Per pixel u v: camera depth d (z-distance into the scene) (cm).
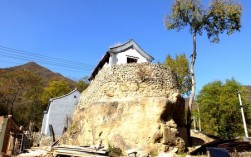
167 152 1606
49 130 3412
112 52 2492
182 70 3381
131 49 2575
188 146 1933
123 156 1602
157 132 1672
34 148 2139
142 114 1803
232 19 2217
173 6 2309
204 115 3198
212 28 2312
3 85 4759
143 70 2027
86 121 2077
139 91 1950
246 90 3272
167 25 2355
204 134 2498
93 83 2353
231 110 3011
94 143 1828
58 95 5122
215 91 3281
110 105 1961
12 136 2153
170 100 1861
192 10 2261
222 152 1341
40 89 5212
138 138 1714
